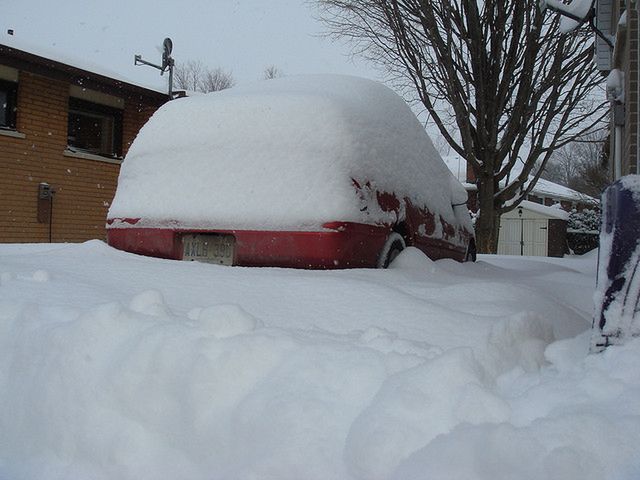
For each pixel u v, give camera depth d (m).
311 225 3.42
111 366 1.89
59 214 11.70
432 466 1.39
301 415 1.63
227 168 3.71
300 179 3.53
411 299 2.73
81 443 1.83
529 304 2.95
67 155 11.81
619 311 2.02
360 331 2.27
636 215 2.07
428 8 11.27
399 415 1.55
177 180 3.85
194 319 2.14
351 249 3.51
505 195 13.05
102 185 12.46
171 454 1.75
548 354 2.12
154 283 2.93
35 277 2.79
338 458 1.55
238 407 1.72
